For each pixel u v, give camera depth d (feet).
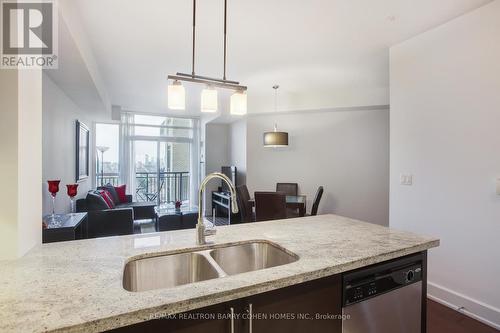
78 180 14.89
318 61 11.73
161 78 13.98
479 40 7.42
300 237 5.20
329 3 7.40
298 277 3.46
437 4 7.38
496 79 7.07
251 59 11.47
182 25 8.66
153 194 23.43
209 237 5.18
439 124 8.41
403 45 9.64
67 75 10.15
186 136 24.64
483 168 7.32
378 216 16.85
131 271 4.08
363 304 4.16
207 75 13.51
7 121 3.79
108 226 11.59
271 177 19.10
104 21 8.34
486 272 7.25
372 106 16.06
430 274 8.61
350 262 3.93
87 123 18.71
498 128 7.04
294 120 18.67
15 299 2.74
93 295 2.85
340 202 17.71
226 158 24.25
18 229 3.90
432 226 8.57
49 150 10.54
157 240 4.96
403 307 4.65
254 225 6.23
